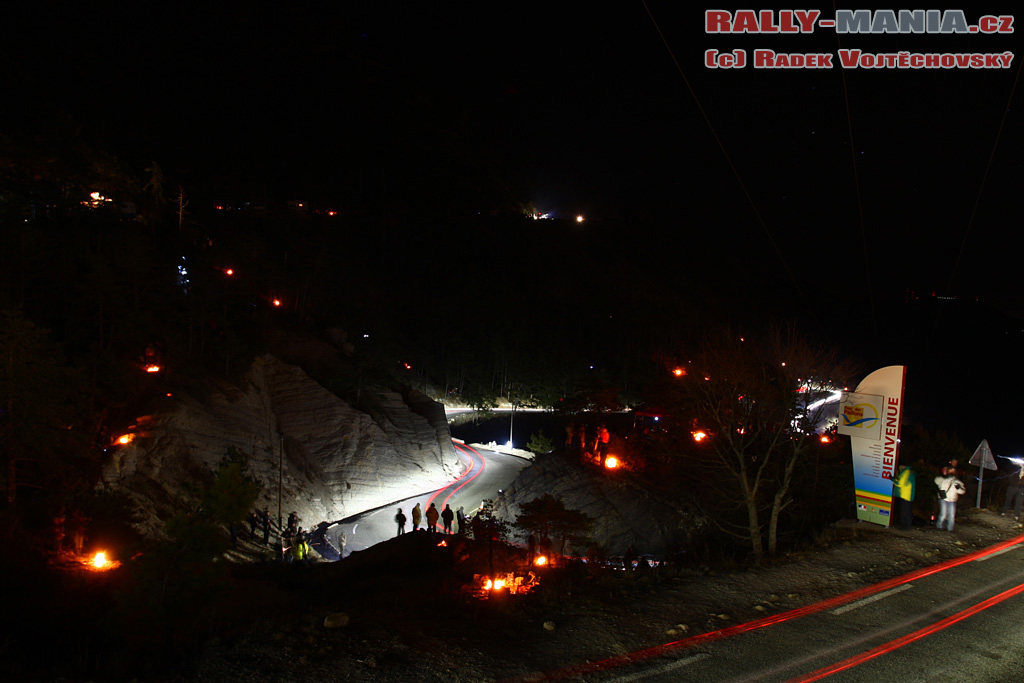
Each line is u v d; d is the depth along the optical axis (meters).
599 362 132.12
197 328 45.00
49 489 20.97
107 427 28.97
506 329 123.56
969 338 151.50
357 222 168.25
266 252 104.75
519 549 17.53
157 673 6.12
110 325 35.72
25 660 6.98
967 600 9.05
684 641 7.25
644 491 26.27
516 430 87.00
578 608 8.25
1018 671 6.71
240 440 36.34
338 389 50.84
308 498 37.97
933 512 15.40
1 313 20.94
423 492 46.56
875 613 8.41
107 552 17.75
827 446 19.20
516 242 190.00
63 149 74.69
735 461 15.80
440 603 8.62
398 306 122.44
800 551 11.80
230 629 8.95
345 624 7.41
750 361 14.35
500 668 6.34
